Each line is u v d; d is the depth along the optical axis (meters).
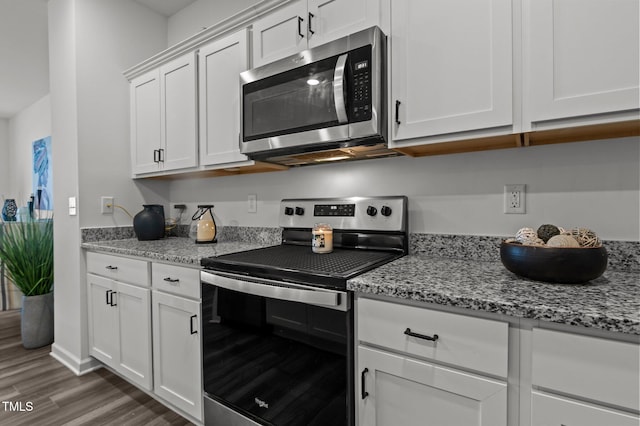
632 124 0.96
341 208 1.69
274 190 2.05
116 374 2.14
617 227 1.14
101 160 2.29
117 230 2.36
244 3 2.22
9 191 5.46
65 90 2.26
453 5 1.15
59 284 2.37
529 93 1.03
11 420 1.65
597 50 0.93
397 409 0.98
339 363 1.07
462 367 0.87
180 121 2.08
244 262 1.33
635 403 0.68
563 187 1.23
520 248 0.97
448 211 1.47
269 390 1.25
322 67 1.40
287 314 1.20
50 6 2.38
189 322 1.55
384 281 1.01
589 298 0.81
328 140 1.39
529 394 0.79
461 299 0.84
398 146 1.29
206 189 2.43
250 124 1.65
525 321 0.79
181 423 1.63
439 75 1.18
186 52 2.04
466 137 1.15
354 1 1.38
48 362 2.31
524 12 1.03
